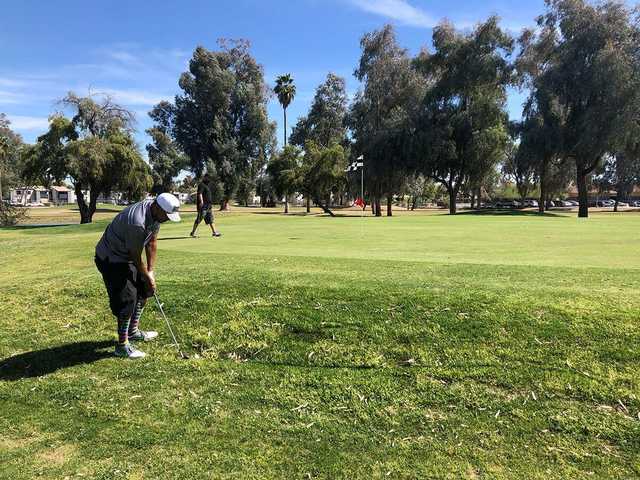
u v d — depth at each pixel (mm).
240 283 6258
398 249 10500
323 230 17188
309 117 74312
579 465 3178
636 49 36500
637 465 3145
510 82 44562
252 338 5090
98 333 5578
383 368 4406
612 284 5840
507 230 16859
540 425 3549
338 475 3180
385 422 3707
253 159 61594
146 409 4062
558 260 8539
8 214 40500
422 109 44406
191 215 32938
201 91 59031
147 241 5098
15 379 4723
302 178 45656
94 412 4066
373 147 44625
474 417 3691
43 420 4000
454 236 14195
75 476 3270
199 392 4273
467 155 43562
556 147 39656
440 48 43969
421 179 66062
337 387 4172
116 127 36688
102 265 4910
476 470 3176
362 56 48531
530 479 3076
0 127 61875
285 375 4430
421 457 3318
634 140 36906
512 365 4211
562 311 4840
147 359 4918
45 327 5805
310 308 5430
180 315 5672
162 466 3330
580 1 38469
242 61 61438
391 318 5074
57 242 13570
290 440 3561
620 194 72875
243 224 21797
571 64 38344
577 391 3840
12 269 9273
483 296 5324
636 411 3588
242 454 3424
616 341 4328
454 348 4527
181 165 61219
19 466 3402
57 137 34875
